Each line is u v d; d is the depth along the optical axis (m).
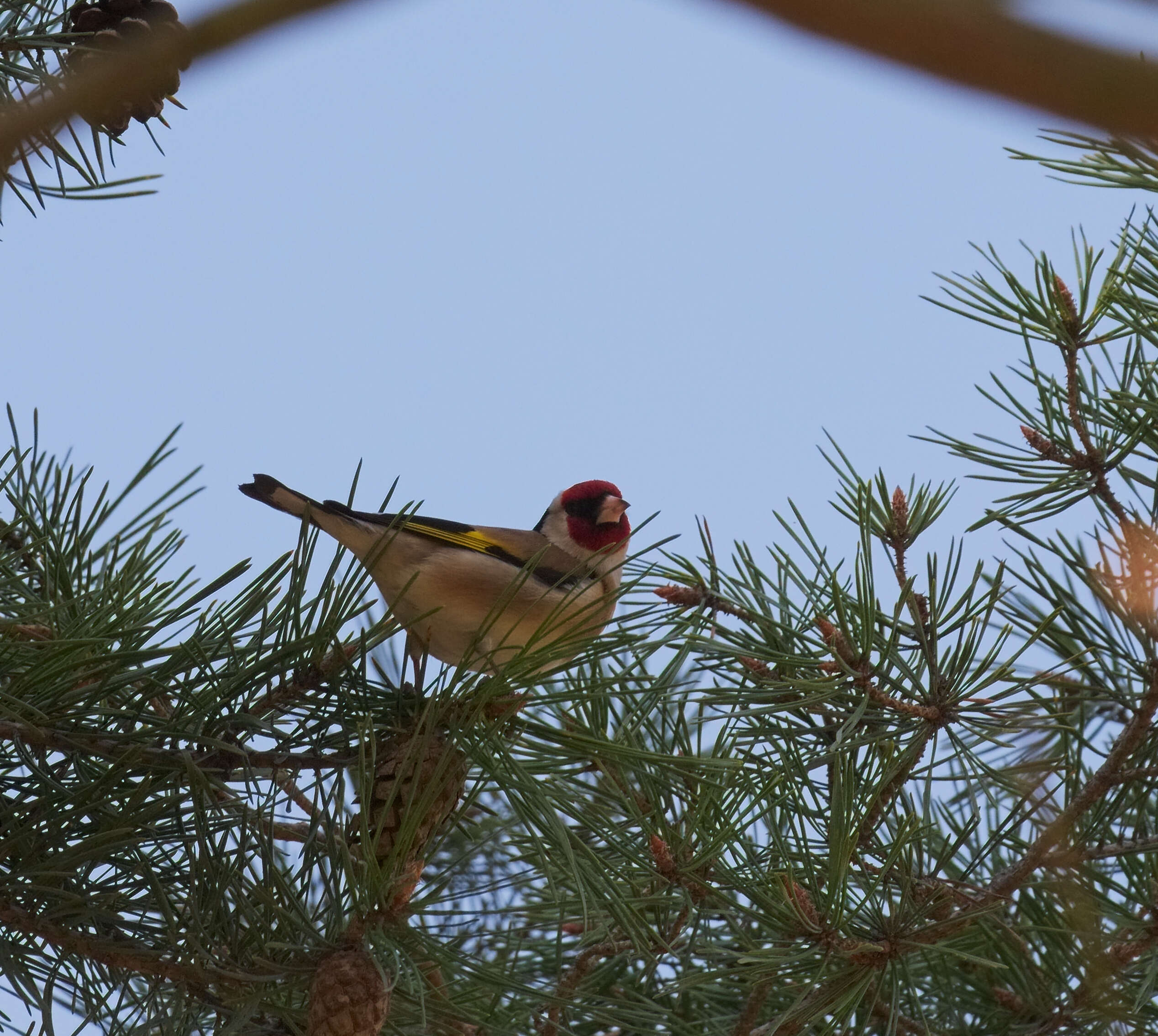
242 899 4.45
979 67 0.78
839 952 5.05
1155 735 5.64
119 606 4.68
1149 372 5.66
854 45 0.78
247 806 4.45
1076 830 5.67
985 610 5.11
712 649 5.46
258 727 4.54
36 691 4.38
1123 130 0.84
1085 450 5.65
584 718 6.14
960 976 6.21
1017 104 0.80
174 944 4.35
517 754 5.20
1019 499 5.64
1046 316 5.71
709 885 5.23
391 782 4.74
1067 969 5.93
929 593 5.22
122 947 4.42
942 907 5.50
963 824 6.42
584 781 6.08
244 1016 4.18
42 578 5.51
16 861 4.43
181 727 4.52
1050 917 5.79
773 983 5.18
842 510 5.89
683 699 5.49
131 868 4.56
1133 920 5.41
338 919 4.43
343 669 4.73
